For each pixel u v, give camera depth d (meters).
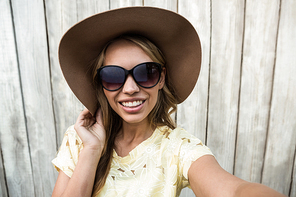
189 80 0.78
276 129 1.29
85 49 0.71
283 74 1.23
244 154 1.33
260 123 1.29
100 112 0.84
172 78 0.82
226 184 0.48
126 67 0.64
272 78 1.23
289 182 1.36
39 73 1.21
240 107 1.27
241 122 1.29
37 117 1.26
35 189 1.35
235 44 1.20
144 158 0.71
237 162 1.33
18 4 1.14
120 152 0.76
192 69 0.75
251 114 1.28
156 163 0.70
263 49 1.20
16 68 1.20
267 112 1.27
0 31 1.16
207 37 1.19
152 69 0.64
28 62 1.20
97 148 0.72
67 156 0.75
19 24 1.16
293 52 1.20
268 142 1.31
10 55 1.18
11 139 1.28
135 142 0.76
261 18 1.17
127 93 0.64
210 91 1.25
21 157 1.30
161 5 1.16
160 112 0.82
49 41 1.18
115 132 0.80
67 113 1.26
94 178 0.70
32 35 1.17
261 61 1.22
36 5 1.14
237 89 1.25
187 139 0.71
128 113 0.67
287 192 1.38
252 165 1.34
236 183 0.47
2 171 1.31
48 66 1.21
